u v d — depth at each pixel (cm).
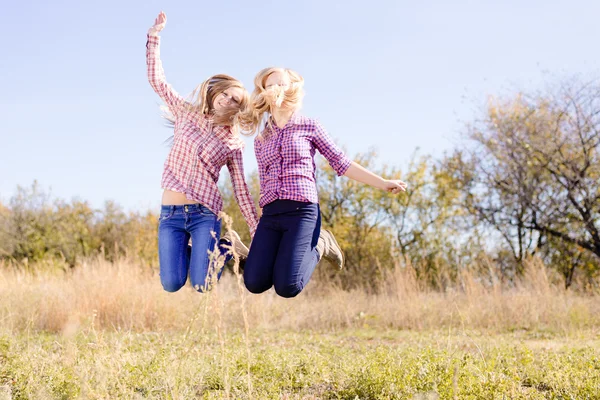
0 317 763
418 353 521
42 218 2720
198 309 330
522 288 1033
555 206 1764
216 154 409
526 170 1794
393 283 1117
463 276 1061
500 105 1891
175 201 404
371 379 399
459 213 1927
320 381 438
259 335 850
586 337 809
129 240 2619
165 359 414
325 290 1401
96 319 873
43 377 395
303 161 382
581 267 1850
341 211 2092
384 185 395
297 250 372
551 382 407
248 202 427
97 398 301
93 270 1034
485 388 367
